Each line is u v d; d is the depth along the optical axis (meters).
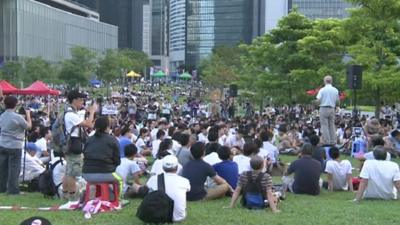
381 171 11.04
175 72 188.75
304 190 12.06
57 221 8.78
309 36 33.19
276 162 15.69
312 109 46.47
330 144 19.02
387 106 38.84
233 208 9.98
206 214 9.41
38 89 36.22
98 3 192.12
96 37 153.88
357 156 17.20
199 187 10.98
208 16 176.88
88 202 9.57
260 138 15.98
